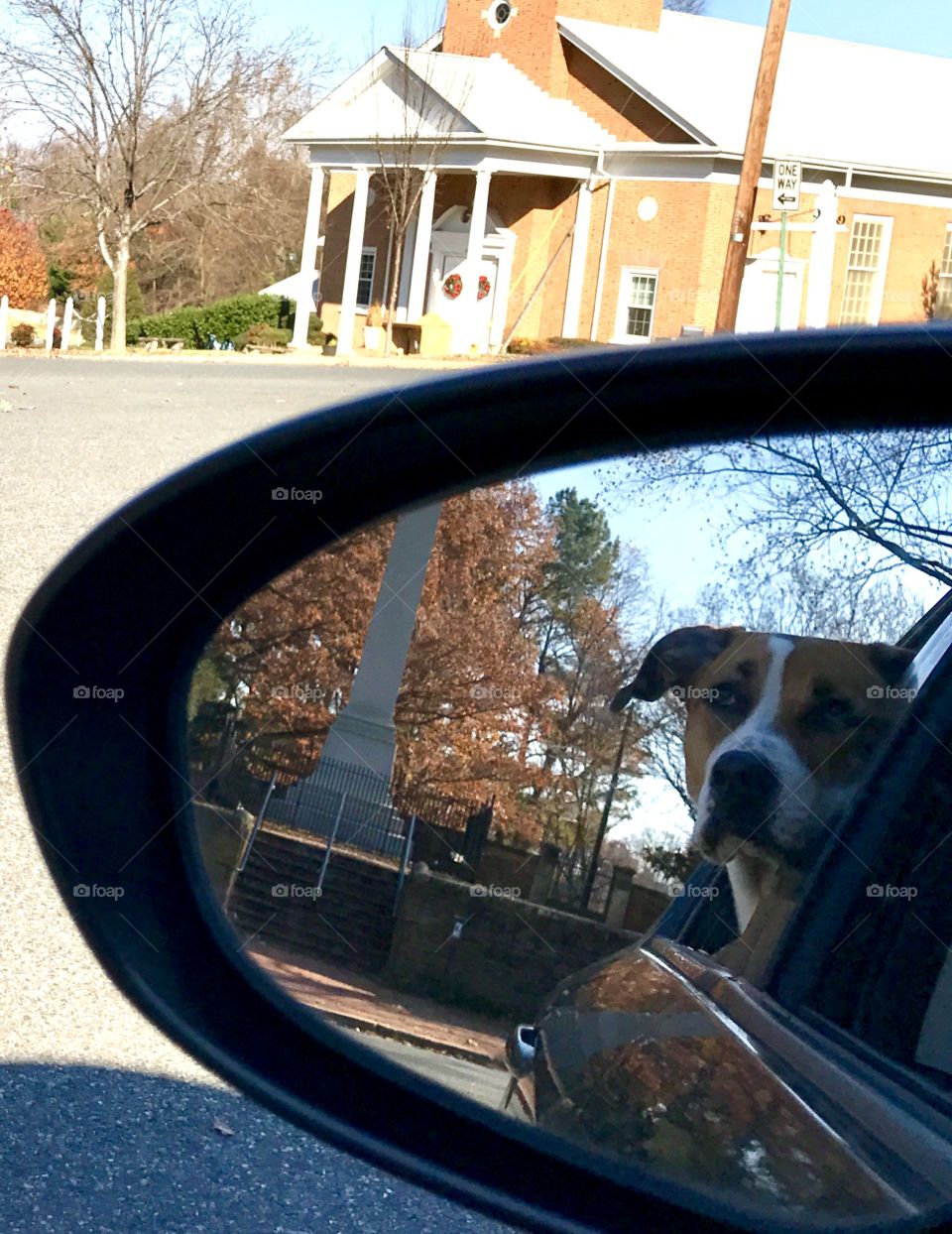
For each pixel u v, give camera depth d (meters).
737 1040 1.92
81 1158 3.77
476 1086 1.96
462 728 2.02
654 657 1.92
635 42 37.91
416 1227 3.64
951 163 36.88
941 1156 1.69
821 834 1.90
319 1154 3.92
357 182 40.66
